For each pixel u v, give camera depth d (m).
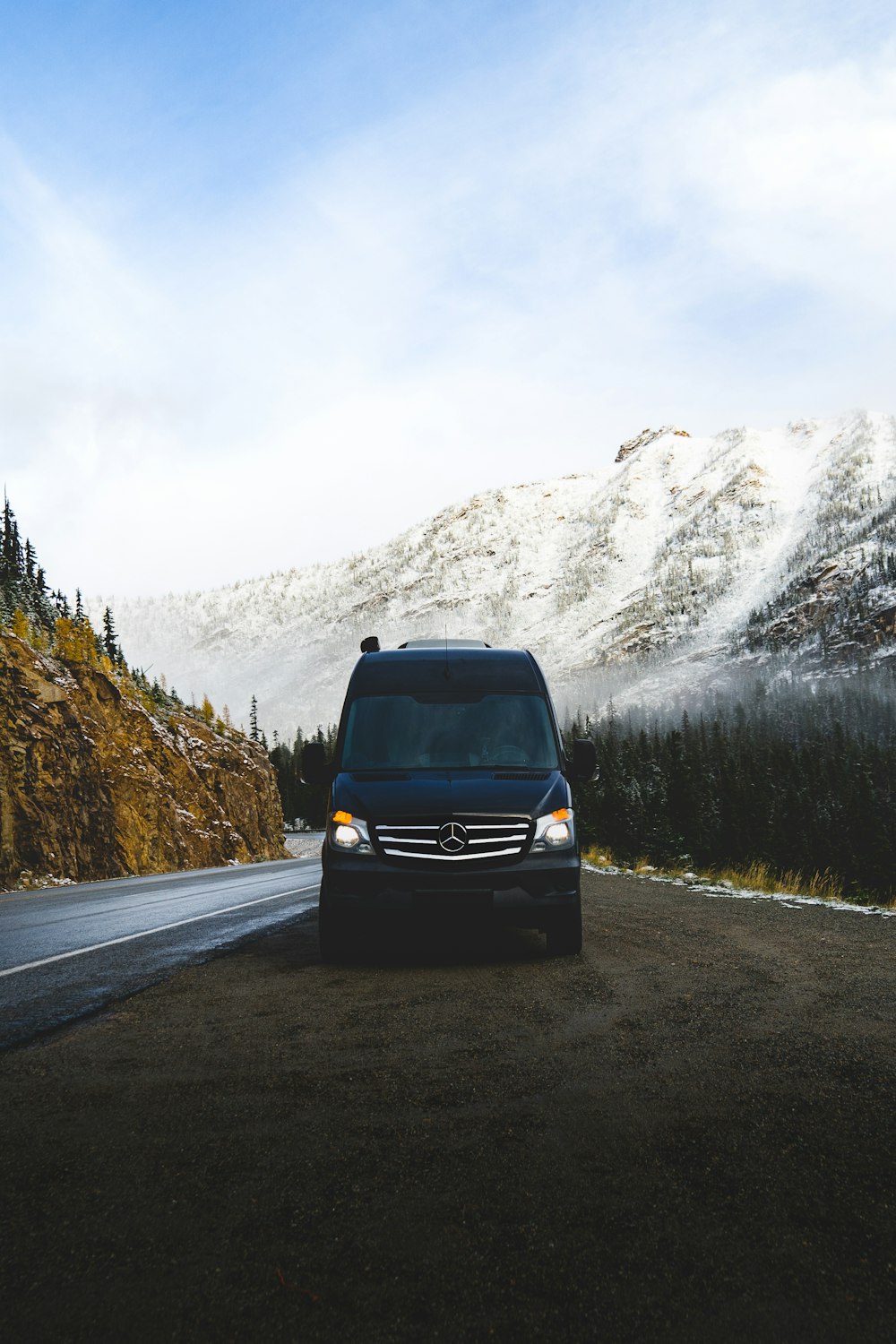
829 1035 3.42
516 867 5.49
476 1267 1.66
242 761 63.47
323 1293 1.58
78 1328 1.47
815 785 109.94
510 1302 1.53
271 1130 2.45
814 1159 2.18
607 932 6.81
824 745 179.75
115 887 17.02
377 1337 1.43
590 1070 2.98
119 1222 1.88
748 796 61.44
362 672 7.07
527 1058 3.15
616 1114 2.53
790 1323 1.46
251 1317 1.50
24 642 32.53
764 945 5.80
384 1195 1.99
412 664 7.13
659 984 4.53
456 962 5.52
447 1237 1.78
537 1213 1.89
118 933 7.79
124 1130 2.49
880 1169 2.11
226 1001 4.40
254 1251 1.74
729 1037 3.41
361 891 5.48
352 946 5.71
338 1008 4.14
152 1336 1.45
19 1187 2.09
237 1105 2.70
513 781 5.91
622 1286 1.58
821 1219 1.84
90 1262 1.71
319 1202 1.96
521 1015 3.88
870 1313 1.49
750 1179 2.06
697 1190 2.00
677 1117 2.49
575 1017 3.81
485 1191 2.01
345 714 6.76
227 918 8.93
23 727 28.92
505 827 5.55
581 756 6.54
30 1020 4.07
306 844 82.88
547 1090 2.77
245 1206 1.95
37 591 64.88
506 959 5.61
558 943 5.67
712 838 43.59
